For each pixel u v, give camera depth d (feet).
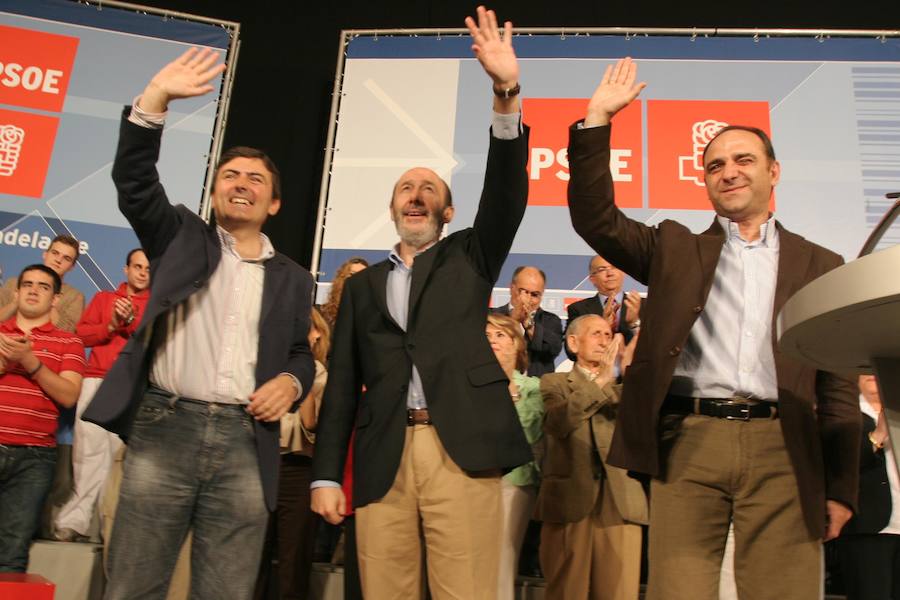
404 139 13.25
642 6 15.08
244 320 6.21
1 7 13.33
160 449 5.69
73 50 13.33
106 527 9.27
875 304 2.98
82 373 10.64
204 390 5.87
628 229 5.88
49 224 12.43
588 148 5.72
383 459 5.92
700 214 12.60
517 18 15.20
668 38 13.44
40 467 9.95
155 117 5.98
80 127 12.96
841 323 3.33
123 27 13.58
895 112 12.77
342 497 6.31
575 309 12.10
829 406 5.47
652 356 5.43
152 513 5.57
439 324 6.17
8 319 11.31
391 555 5.83
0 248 12.23
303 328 6.58
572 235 12.54
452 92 13.46
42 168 12.67
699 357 5.45
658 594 5.11
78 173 12.71
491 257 6.35
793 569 4.97
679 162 12.84
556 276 12.39
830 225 12.30
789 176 12.53
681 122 13.00
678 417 5.38
